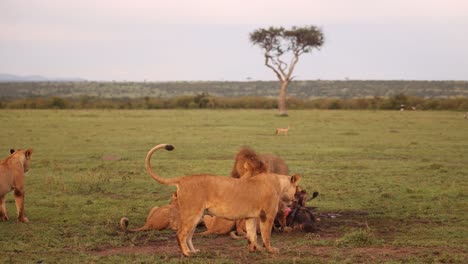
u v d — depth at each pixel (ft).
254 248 30.60
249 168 34.24
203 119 159.43
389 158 75.36
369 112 211.00
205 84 640.58
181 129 121.90
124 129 120.78
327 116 180.24
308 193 49.85
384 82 597.11
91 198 47.26
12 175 37.58
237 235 34.96
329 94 498.28
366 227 37.42
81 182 54.44
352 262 28.40
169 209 36.35
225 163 68.69
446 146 89.92
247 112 206.49
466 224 38.42
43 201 45.34
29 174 59.57
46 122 139.23
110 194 49.42
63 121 144.36
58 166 64.95
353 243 32.37
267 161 39.91
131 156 75.77
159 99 265.34
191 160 71.77
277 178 31.19
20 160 38.42
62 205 43.96
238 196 29.25
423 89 508.53
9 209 42.88
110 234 35.12
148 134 108.88
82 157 74.54
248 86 610.24
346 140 99.45
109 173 59.93
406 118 167.73
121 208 43.14
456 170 64.28
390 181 56.49
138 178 57.41
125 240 33.78
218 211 29.22
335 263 27.94
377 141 97.76
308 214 36.65
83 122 142.10
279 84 618.44
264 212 30.07
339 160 73.00
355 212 42.57
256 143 93.40
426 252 30.55
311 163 69.82
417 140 99.71
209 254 29.78
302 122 148.87
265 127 130.00
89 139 97.66
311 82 622.95
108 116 170.91
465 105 227.20
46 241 32.89
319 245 32.40
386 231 36.55
